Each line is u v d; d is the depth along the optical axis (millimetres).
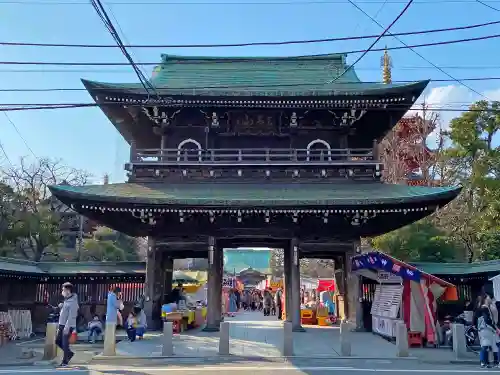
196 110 27672
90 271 27422
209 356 17297
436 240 35938
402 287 21625
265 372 14578
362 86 28484
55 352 17734
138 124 30297
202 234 25375
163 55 33188
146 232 25547
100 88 25359
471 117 48562
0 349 20734
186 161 26531
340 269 28438
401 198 22906
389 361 16844
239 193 24953
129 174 26734
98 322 23078
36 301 27297
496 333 16578
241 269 73312
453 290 21641
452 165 50469
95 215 24406
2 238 43156
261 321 29953
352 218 24719
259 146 28656
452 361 17078
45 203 52000
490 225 35188
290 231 25312
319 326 27562
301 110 27406
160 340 21078
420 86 25516
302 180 26703
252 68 32500
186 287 40500
